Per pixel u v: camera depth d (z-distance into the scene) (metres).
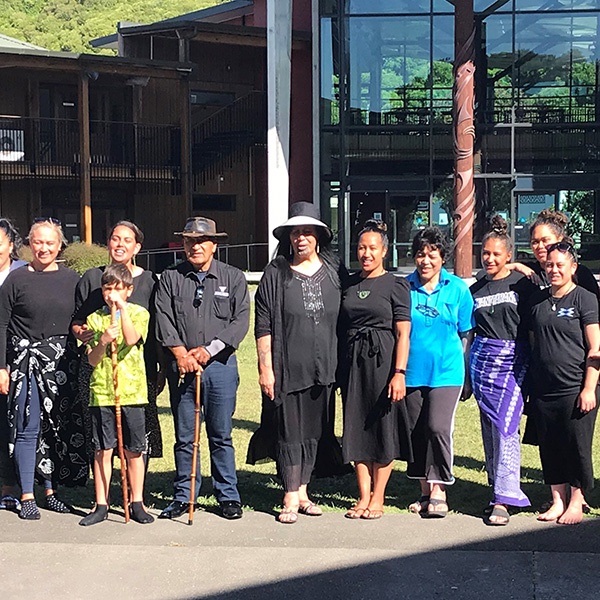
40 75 27.72
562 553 5.43
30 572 5.24
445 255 6.14
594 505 6.51
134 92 29.02
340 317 6.18
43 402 6.25
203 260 6.09
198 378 6.03
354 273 6.33
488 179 28.61
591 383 5.83
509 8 28.33
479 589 4.95
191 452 6.21
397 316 6.05
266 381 6.08
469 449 8.33
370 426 6.12
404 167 28.73
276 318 6.09
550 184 28.41
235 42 28.83
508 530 5.88
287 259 6.22
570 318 5.88
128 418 6.06
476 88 28.52
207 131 30.12
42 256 6.26
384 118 28.72
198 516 6.26
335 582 5.07
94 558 5.45
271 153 24.80
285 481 6.14
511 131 28.52
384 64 28.59
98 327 6.02
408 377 6.15
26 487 6.23
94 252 21.86
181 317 6.07
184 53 28.20
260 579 5.12
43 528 6.01
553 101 28.42
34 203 28.06
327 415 6.25
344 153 28.80
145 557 5.45
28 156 26.94
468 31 16.53
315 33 28.78
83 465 6.43
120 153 28.30
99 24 71.31
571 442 5.93
